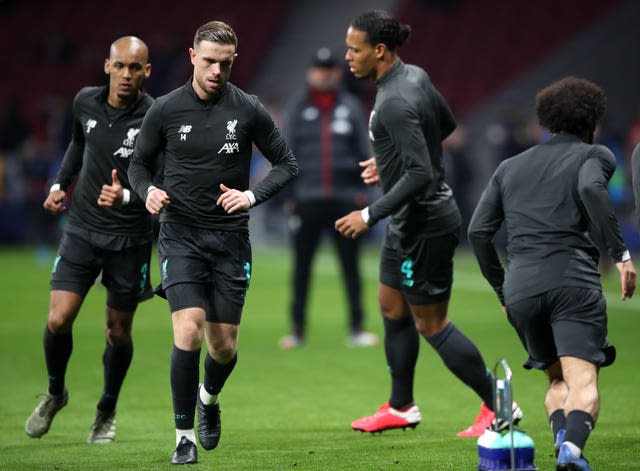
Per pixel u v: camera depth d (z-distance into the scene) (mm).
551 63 88562
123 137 20359
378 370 30547
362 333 36188
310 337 37781
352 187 35406
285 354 33812
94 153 20438
